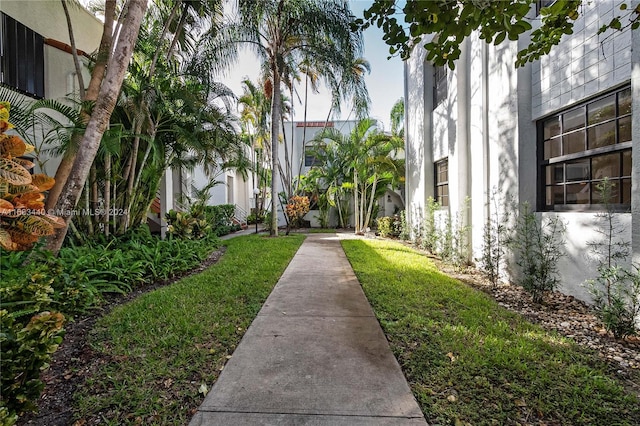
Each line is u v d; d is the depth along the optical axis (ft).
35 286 8.84
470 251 20.98
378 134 39.27
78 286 11.27
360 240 35.01
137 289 15.38
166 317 11.11
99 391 7.05
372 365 8.00
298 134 65.05
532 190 15.70
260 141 55.83
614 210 11.73
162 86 22.74
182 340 9.41
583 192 13.30
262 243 31.27
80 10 25.27
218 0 26.45
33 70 20.80
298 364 8.08
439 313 11.55
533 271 13.71
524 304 13.15
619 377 7.52
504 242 16.14
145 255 17.88
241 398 6.74
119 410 6.44
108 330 10.11
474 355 8.32
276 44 34.63
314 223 58.70
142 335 9.76
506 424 5.96
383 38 7.54
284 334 9.92
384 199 55.26
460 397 6.72
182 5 25.18
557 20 8.02
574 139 13.64
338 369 7.83
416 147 32.58
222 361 8.27
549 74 14.52
